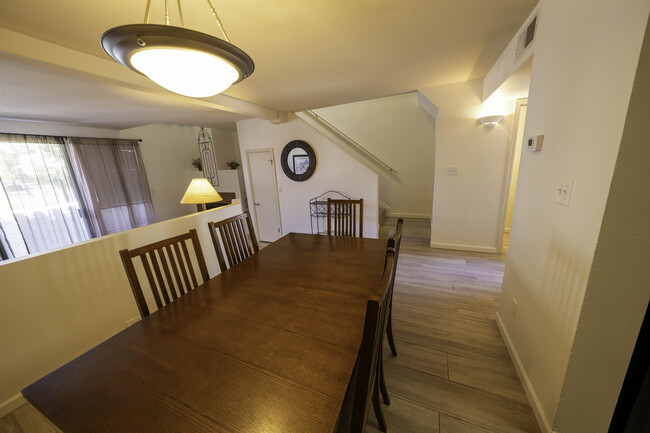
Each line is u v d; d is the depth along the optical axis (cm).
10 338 148
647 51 71
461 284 264
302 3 129
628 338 90
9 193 364
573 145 103
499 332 190
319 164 385
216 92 99
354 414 71
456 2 134
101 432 65
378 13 141
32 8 121
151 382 80
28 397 77
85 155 448
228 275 155
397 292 253
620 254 85
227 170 601
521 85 212
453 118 308
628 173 79
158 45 64
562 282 108
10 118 349
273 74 223
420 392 144
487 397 140
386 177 552
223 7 129
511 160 299
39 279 158
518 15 148
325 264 164
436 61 214
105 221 482
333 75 233
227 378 80
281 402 70
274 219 450
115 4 122
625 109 76
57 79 203
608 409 98
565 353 103
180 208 649
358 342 93
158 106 306
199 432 64
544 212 126
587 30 95
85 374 84
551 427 112
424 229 459
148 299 218
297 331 101
